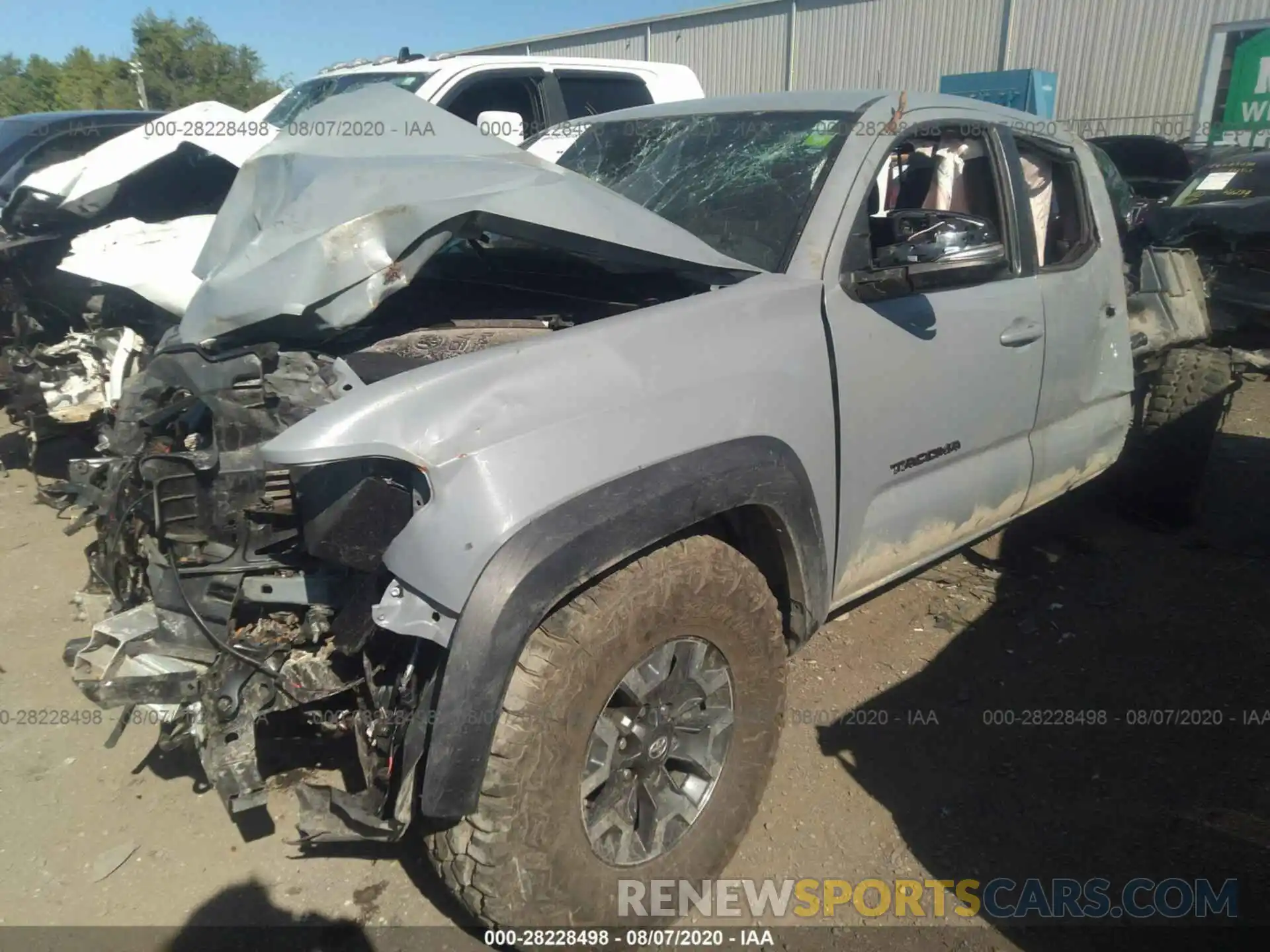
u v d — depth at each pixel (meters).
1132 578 4.08
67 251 4.53
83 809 2.72
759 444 2.31
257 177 2.76
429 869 2.54
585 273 2.91
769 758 2.51
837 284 2.62
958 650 3.54
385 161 2.50
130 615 2.25
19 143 6.89
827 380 2.54
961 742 3.04
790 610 2.62
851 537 2.75
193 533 2.14
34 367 4.42
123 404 2.48
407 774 1.89
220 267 2.45
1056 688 3.32
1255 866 2.53
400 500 1.95
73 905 2.39
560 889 2.05
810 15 21.59
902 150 3.06
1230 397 4.54
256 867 2.53
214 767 2.02
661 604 2.08
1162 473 4.48
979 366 3.07
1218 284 6.76
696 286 2.60
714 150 3.16
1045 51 18.39
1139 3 17.08
